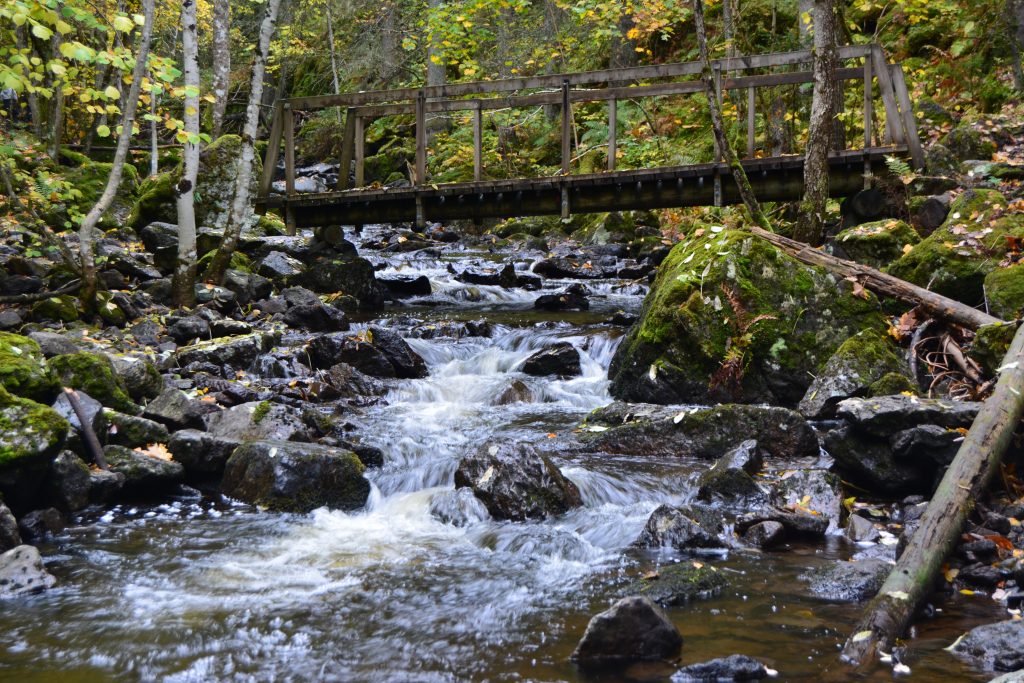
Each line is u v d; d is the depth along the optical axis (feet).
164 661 10.69
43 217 39.88
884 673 9.93
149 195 42.42
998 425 14.57
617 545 14.82
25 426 15.03
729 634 11.11
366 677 10.26
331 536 15.53
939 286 23.98
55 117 51.70
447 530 15.93
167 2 55.88
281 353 25.96
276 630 11.57
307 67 104.73
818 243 30.96
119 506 17.04
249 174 33.76
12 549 13.48
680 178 36.27
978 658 10.18
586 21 57.72
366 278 37.63
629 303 37.76
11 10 20.24
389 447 19.89
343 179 42.39
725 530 15.10
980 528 13.73
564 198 37.50
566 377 26.68
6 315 26.03
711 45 58.65
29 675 10.30
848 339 22.31
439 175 69.00
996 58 43.65
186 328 27.48
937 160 34.04
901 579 11.57
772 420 19.36
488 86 38.50
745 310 23.45
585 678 10.09
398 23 80.28
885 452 16.76
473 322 31.19
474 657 10.72
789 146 45.44
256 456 17.56
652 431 19.89
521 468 16.65
